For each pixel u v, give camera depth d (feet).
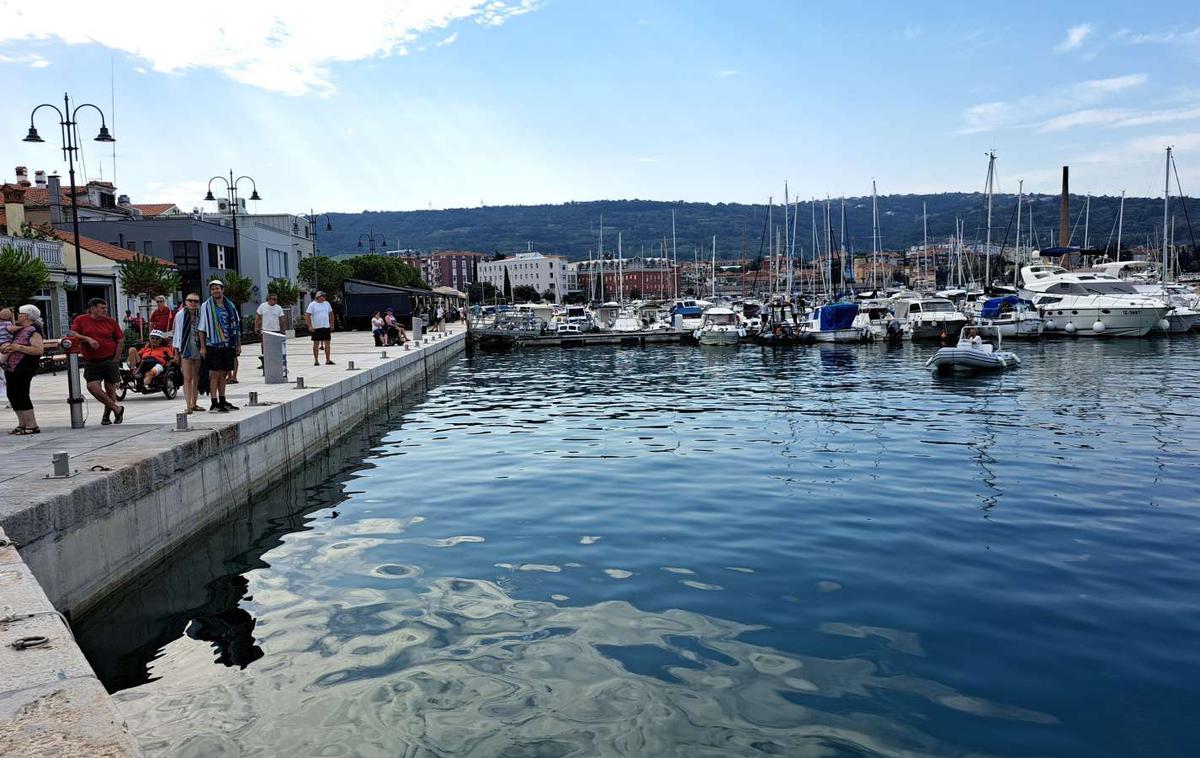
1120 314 160.35
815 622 22.79
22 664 12.35
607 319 229.25
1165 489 39.32
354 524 34.94
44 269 85.61
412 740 16.72
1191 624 22.53
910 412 68.59
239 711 18.11
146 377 52.80
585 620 23.09
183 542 32.50
